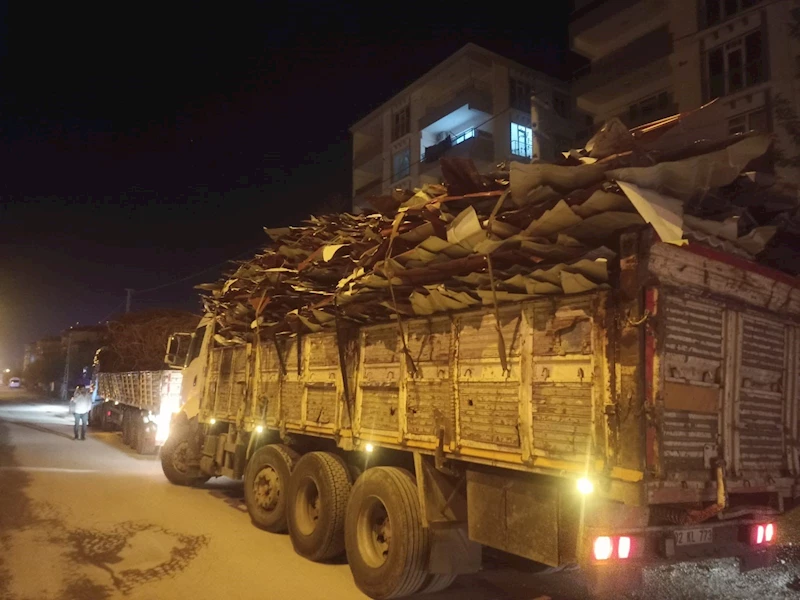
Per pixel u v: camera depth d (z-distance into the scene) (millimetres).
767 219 4926
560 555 4184
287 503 7121
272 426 7988
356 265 6336
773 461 4598
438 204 5090
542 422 4312
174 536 7422
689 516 4121
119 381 19766
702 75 19516
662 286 3881
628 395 3783
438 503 5371
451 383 5148
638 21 22734
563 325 4234
